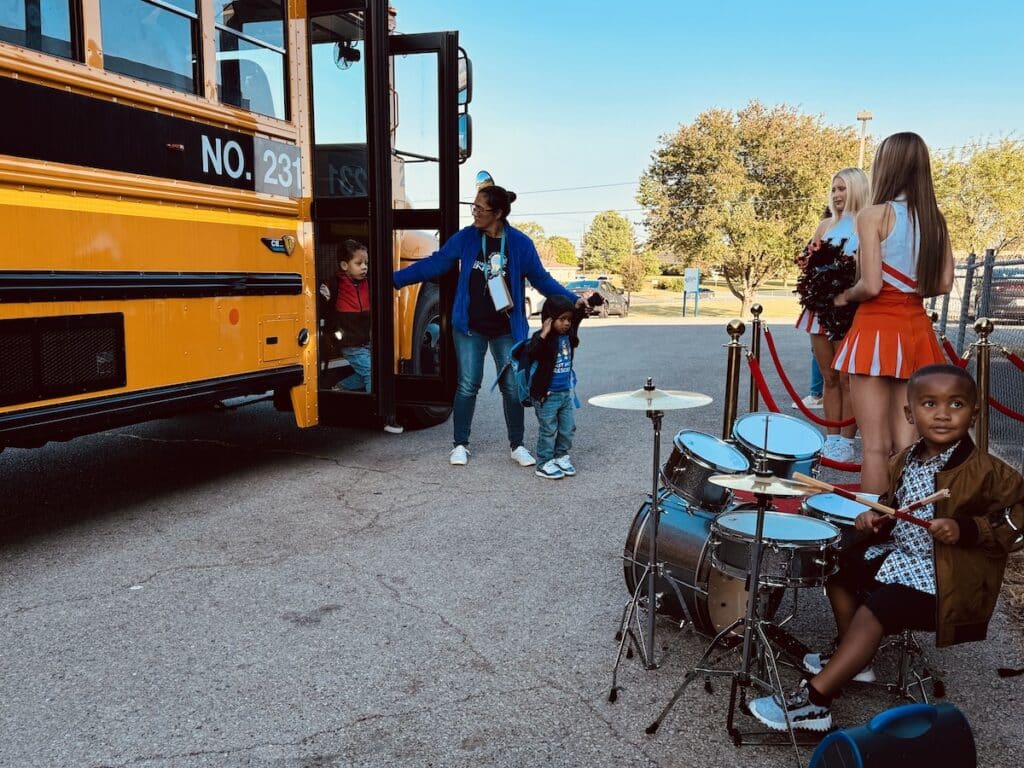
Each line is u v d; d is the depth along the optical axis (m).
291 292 5.20
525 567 3.92
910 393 2.43
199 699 2.77
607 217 98.62
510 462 5.84
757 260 32.19
